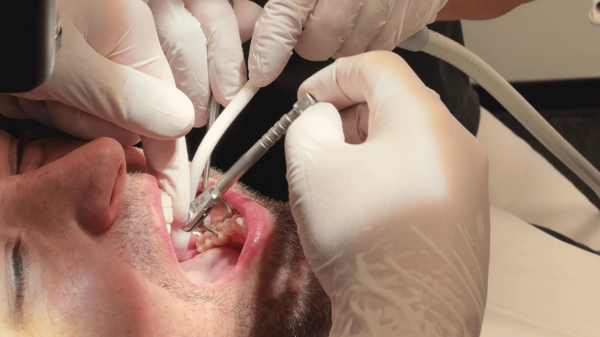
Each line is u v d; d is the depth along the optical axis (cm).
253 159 79
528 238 125
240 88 90
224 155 112
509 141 163
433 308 57
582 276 112
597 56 209
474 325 60
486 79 108
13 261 61
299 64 111
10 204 60
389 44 92
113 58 77
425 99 71
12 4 29
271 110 110
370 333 58
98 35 74
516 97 112
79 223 65
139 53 78
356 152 69
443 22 130
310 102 81
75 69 67
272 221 82
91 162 61
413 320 57
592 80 217
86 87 68
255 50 85
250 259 77
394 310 58
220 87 89
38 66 32
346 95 84
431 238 60
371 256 61
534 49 211
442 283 58
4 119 79
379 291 59
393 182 64
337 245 65
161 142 78
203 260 88
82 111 73
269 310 75
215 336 69
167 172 79
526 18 202
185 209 80
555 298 108
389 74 75
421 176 63
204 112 94
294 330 76
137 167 80
